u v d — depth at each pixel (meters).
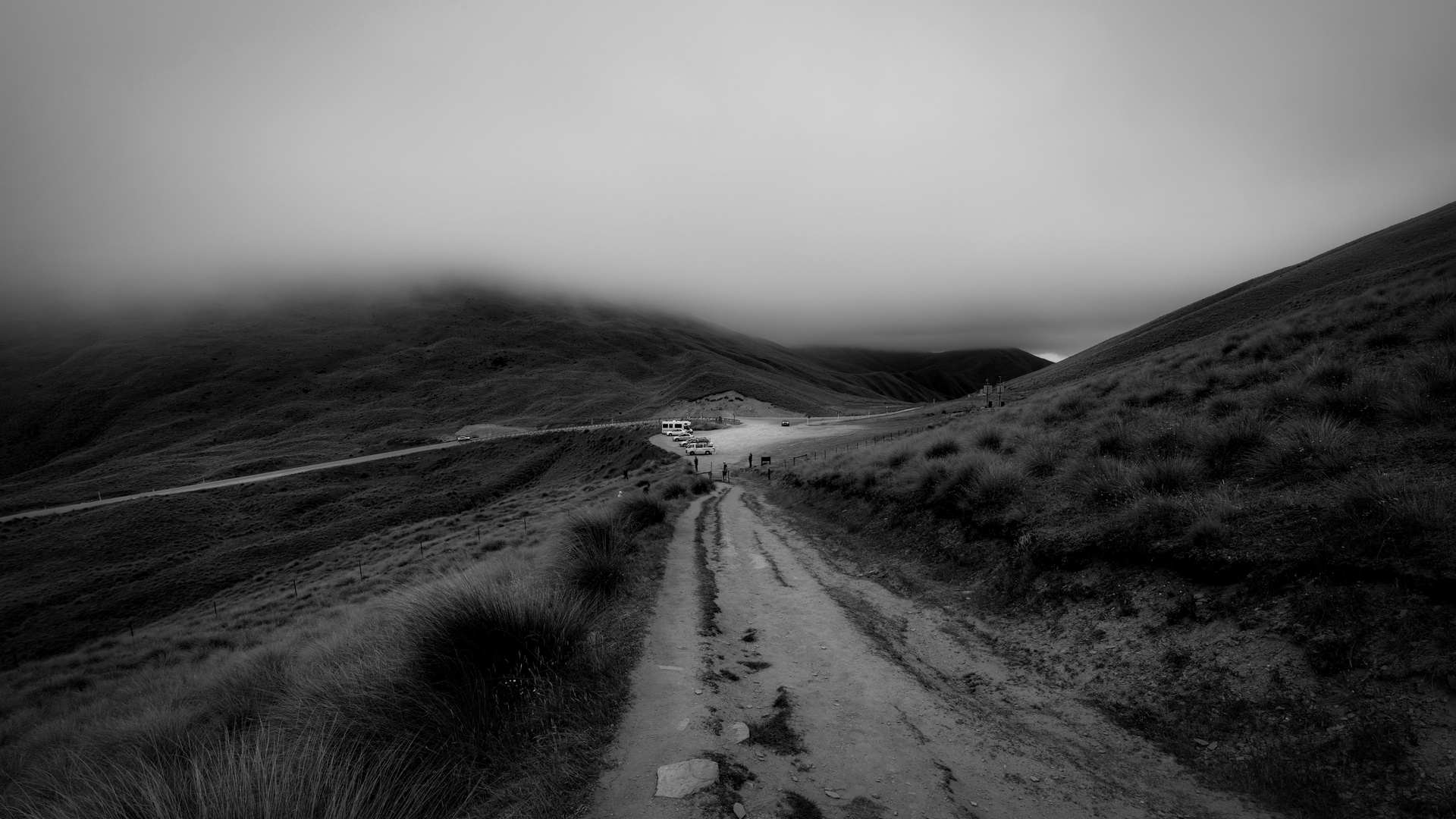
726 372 166.25
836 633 7.17
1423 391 7.15
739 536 14.14
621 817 3.36
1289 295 79.44
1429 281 14.79
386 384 184.88
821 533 13.62
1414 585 4.21
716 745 4.29
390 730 4.05
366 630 8.29
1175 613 5.48
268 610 25.20
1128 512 6.93
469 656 4.70
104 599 43.06
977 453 11.77
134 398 169.00
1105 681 5.16
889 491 13.05
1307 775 3.64
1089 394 16.56
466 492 70.94
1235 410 9.66
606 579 8.36
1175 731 4.36
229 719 6.41
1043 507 8.47
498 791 3.61
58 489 96.88
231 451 128.12
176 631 25.59
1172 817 3.57
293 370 192.25
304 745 3.86
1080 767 4.12
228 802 2.94
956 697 5.34
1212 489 6.97
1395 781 3.35
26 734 12.21
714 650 6.54
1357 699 3.88
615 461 67.69
